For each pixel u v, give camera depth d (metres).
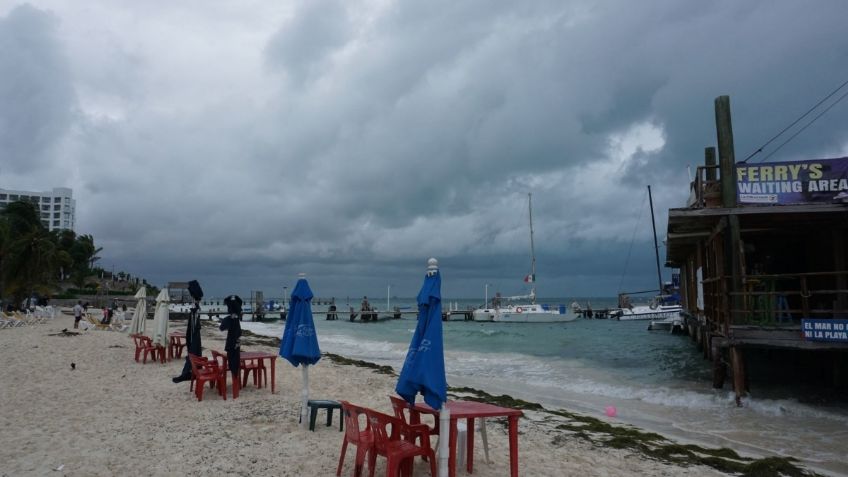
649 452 8.13
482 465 6.84
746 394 12.98
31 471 6.35
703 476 7.07
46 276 57.44
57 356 16.53
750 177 13.63
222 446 7.36
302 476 6.23
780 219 14.40
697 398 13.68
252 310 67.31
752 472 7.38
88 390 11.34
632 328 45.97
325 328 52.28
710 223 15.46
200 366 11.07
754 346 12.80
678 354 25.05
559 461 7.33
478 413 5.55
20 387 11.52
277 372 15.54
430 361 5.05
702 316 22.11
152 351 15.83
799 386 15.16
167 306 15.81
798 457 8.77
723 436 10.15
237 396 10.68
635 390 15.10
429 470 6.37
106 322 31.05
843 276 15.16
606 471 7.02
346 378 15.16
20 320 30.00
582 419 10.77
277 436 7.88
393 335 43.00
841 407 12.55
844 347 11.68
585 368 20.53
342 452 6.27
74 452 7.07
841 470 8.06
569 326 49.25
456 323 53.81
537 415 11.11
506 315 53.31
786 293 12.57
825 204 13.09
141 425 8.49
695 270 25.69
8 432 8.04
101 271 113.12
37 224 77.75
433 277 5.38
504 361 23.09
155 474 6.27
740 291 13.42
